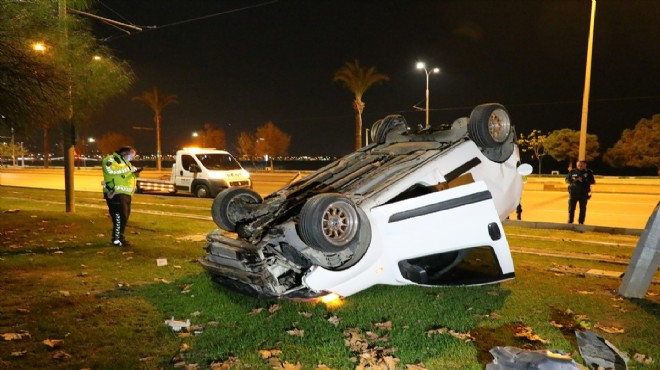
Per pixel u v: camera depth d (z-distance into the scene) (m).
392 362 4.04
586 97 19.22
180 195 21.08
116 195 8.51
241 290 5.43
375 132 7.05
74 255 7.90
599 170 58.00
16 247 8.38
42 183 30.34
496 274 5.61
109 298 5.74
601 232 10.96
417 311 5.27
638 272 5.70
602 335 4.65
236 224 5.95
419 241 5.14
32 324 4.87
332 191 5.55
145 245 8.74
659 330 4.76
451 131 6.07
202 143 70.38
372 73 35.56
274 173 49.81
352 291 5.03
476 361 4.11
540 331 4.70
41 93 8.11
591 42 19.08
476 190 5.39
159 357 4.21
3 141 8.91
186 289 6.11
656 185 30.22
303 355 4.24
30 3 7.93
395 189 5.19
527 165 6.24
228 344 4.47
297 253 5.03
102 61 9.18
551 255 8.27
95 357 4.19
